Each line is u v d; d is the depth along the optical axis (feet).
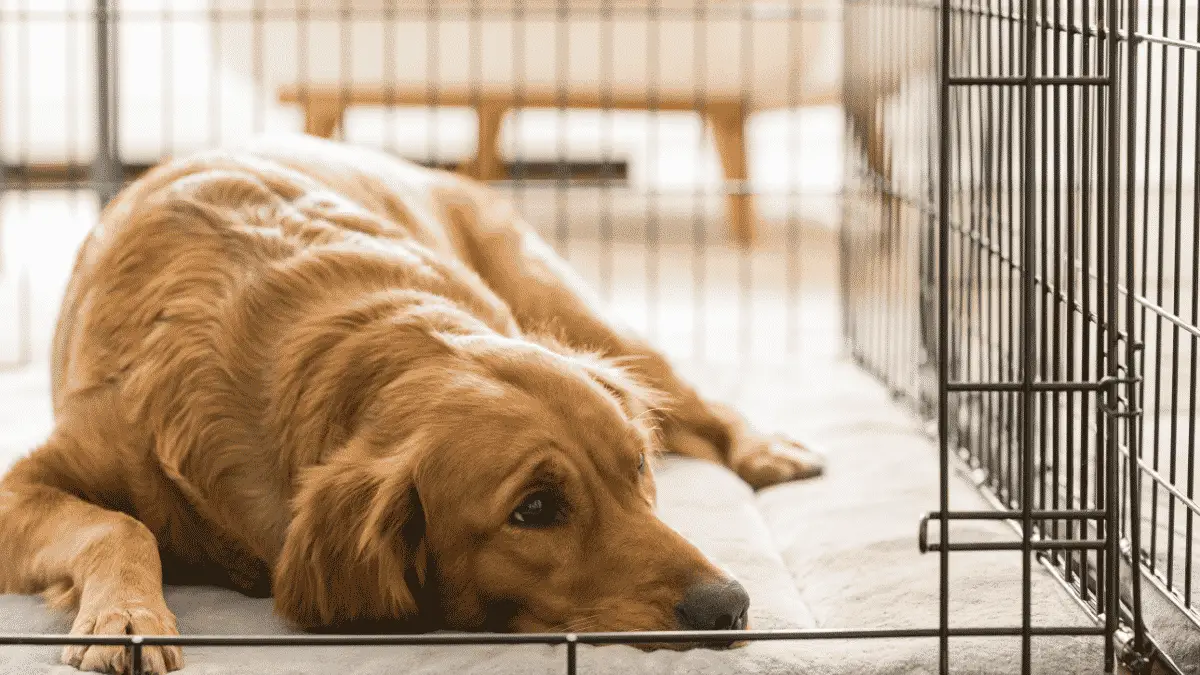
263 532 5.91
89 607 5.69
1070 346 5.80
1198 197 5.68
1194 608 5.93
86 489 6.05
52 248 12.85
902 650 5.75
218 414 5.93
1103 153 5.66
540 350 5.91
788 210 16.34
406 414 5.74
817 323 10.29
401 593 5.67
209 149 7.04
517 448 5.65
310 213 6.35
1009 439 6.53
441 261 6.40
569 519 5.69
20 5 9.41
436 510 5.68
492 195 7.74
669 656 5.64
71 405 6.10
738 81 13.33
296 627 5.75
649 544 5.70
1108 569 5.49
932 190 7.50
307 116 13.58
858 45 8.86
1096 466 5.81
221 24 13.15
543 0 13.03
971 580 6.16
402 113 17.93
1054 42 5.74
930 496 6.84
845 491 6.95
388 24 11.59
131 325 6.08
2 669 5.59
